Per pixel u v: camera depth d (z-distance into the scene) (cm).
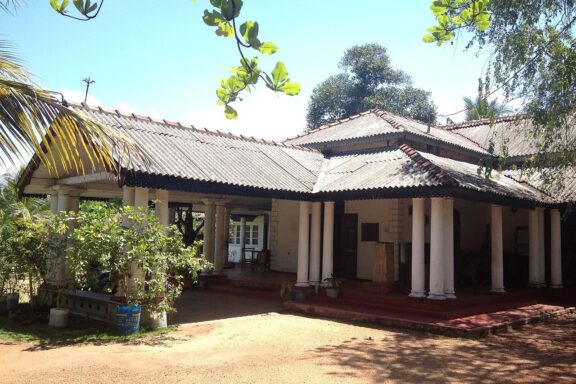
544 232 1744
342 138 1745
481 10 685
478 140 2066
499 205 1445
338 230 1728
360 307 1287
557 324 1228
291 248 1898
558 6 1001
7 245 1145
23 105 575
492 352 909
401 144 1593
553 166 1206
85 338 948
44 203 2067
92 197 1675
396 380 713
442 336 1041
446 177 1161
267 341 954
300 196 1372
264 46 350
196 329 1060
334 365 786
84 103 1216
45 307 1255
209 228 1744
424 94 3344
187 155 1215
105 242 946
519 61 1025
